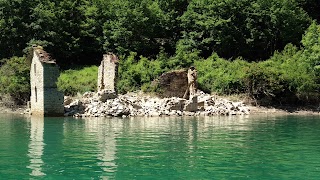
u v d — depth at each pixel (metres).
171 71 50.25
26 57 53.16
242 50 68.62
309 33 57.06
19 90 47.88
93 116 38.09
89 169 14.30
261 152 18.06
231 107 45.09
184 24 71.56
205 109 43.84
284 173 14.01
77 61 70.00
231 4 68.56
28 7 67.62
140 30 70.31
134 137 22.64
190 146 19.48
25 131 25.44
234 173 13.92
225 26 67.50
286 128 28.62
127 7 70.56
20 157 16.39
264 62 59.50
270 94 49.88
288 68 54.66
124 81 53.78
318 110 49.53
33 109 40.09
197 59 62.88
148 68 56.62
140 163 15.34
